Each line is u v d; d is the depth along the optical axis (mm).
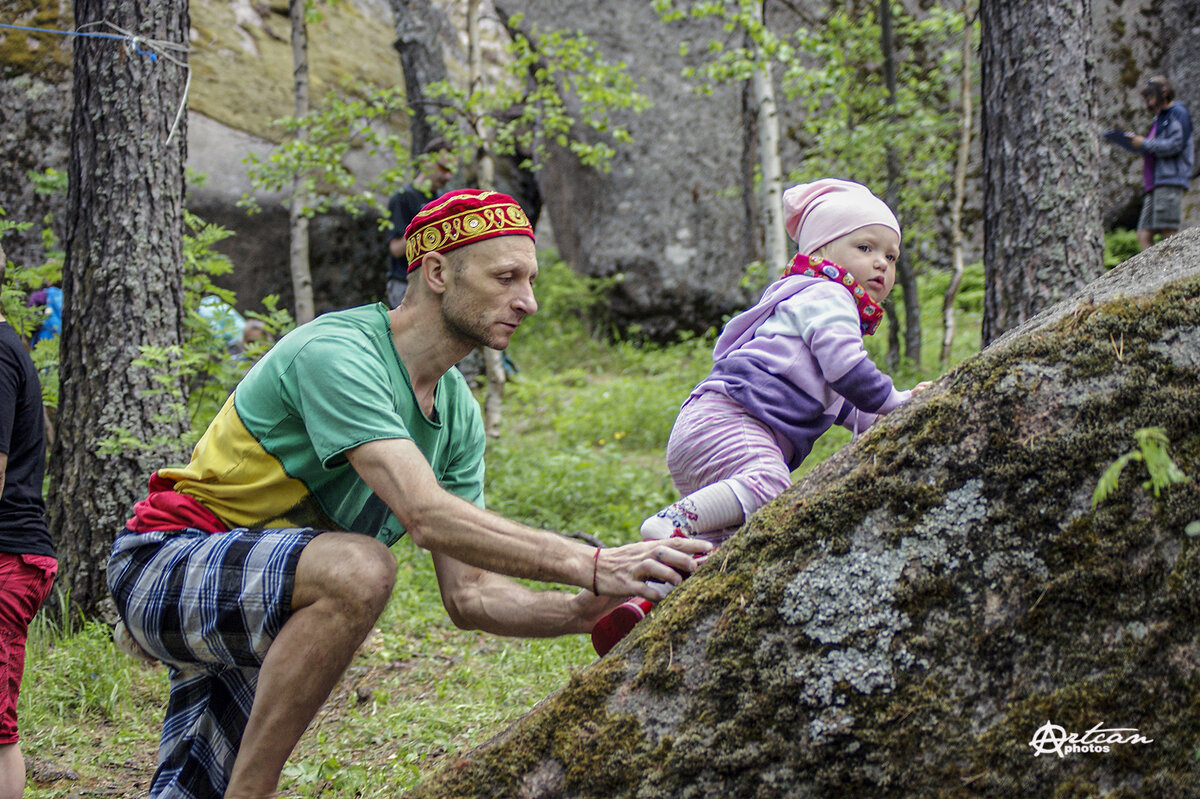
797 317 2553
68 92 10875
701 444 2529
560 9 13836
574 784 1900
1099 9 13086
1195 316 1823
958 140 11250
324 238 12523
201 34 13969
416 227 2340
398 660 4703
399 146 8898
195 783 2492
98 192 5270
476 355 10914
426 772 3488
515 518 6824
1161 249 2295
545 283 14062
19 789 2924
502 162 14453
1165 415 1783
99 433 5145
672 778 1851
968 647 1781
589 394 10430
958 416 1858
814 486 1947
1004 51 5238
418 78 11195
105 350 5203
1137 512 1761
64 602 4980
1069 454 1800
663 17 8477
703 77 13648
